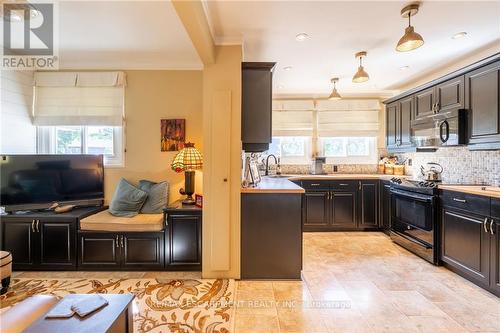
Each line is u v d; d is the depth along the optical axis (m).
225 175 2.56
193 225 2.79
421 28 2.43
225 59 2.57
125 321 1.28
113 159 3.35
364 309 2.12
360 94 4.84
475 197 2.46
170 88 3.31
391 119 4.36
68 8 2.13
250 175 3.02
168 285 2.51
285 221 2.62
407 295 2.33
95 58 3.17
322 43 2.74
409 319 1.99
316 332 1.84
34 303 1.45
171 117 3.31
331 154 4.98
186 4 1.60
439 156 3.74
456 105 2.97
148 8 2.14
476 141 2.71
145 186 3.18
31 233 2.79
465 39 2.66
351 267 2.94
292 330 1.87
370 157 4.95
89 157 3.21
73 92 3.29
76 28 2.46
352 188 4.36
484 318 1.99
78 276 2.70
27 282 2.57
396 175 4.49
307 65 3.41
